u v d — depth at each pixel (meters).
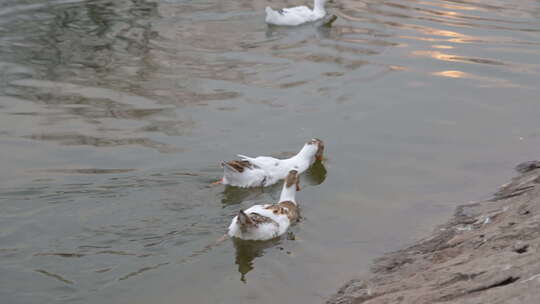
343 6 24.36
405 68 18.20
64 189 11.31
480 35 21.12
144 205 10.95
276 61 18.44
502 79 17.62
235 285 9.02
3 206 10.65
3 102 15.32
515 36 21.02
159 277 9.08
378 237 10.38
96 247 9.66
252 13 23.05
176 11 22.94
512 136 14.45
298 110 15.37
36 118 14.56
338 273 9.34
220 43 19.86
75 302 8.45
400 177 12.59
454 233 10.11
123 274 9.07
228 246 9.94
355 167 13.02
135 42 19.69
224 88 16.47
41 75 17.08
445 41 20.50
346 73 17.70
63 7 22.83
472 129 14.79
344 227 10.77
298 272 9.40
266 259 9.73
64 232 9.97
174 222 10.51
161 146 13.34
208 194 11.52
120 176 11.94
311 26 21.83
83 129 14.07
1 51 18.58
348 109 15.57
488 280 7.50
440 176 12.61
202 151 13.20
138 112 15.00
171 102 15.62
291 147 13.62
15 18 21.50
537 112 15.74
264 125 14.57
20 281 8.77
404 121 15.07
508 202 10.80
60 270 9.05
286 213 10.88
